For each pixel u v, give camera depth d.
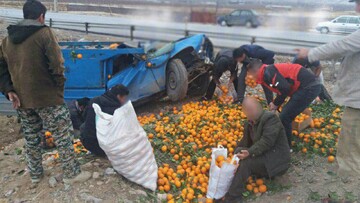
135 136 4.05
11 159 5.29
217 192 4.02
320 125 5.84
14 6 14.45
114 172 4.39
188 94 8.48
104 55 6.95
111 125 3.96
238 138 5.62
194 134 5.87
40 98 3.70
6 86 3.72
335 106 6.86
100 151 4.78
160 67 7.34
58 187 4.14
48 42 3.50
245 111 3.98
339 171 3.66
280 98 4.55
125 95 4.50
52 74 3.65
